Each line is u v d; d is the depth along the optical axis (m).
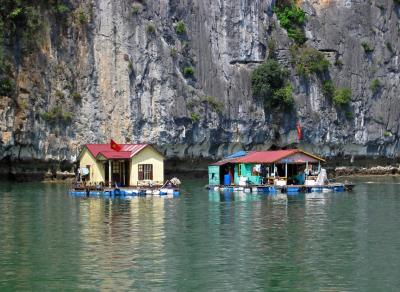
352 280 37.19
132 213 57.94
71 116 96.25
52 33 96.50
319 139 111.75
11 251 43.00
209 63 105.56
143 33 100.69
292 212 58.88
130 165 77.81
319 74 112.12
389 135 118.44
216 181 84.19
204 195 74.00
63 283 36.56
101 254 42.19
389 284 36.56
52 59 96.12
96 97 98.38
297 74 110.56
